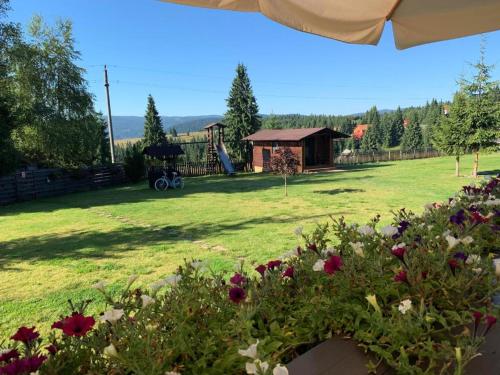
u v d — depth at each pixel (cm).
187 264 181
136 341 119
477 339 125
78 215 1095
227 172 2572
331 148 2589
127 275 518
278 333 148
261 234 742
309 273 184
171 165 1939
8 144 1435
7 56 1934
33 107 2019
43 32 2167
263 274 188
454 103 1695
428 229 238
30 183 1591
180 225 872
